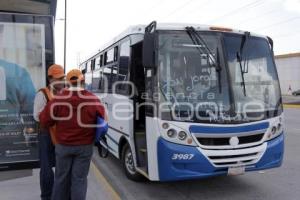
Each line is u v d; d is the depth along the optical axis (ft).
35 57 18.74
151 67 18.61
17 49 18.49
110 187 22.22
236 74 19.93
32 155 19.03
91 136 16.05
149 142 19.15
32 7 20.62
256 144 19.56
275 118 20.36
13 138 18.71
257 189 21.77
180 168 18.30
